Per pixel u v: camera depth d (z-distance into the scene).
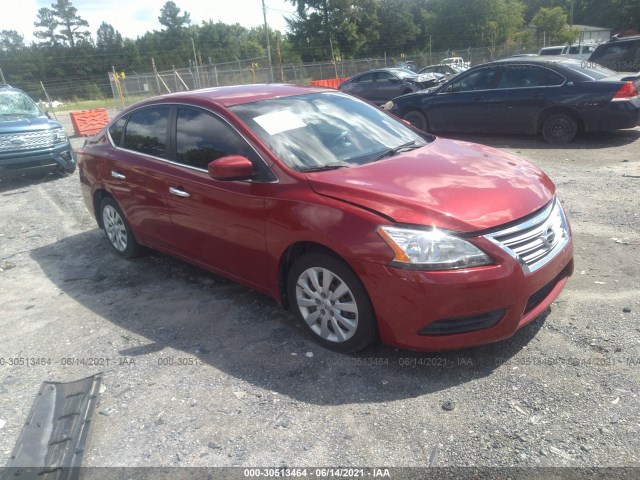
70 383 3.48
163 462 2.74
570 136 9.88
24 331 4.27
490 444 2.68
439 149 4.23
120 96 28.30
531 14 74.00
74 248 6.17
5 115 10.09
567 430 2.73
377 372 3.33
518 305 3.12
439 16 59.66
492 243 3.05
